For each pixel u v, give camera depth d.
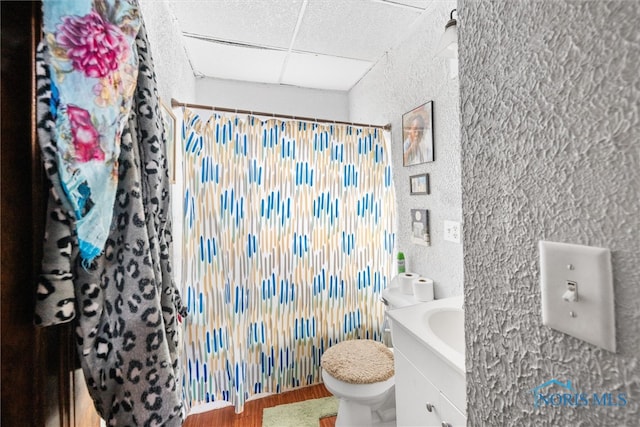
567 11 0.30
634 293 0.25
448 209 1.51
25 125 0.44
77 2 0.45
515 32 0.36
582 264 0.29
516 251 0.36
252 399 1.86
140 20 0.58
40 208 0.46
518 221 0.36
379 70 2.14
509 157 0.37
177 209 1.59
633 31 0.25
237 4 1.54
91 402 0.60
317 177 1.94
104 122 0.48
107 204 0.49
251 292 1.80
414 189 1.77
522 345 0.36
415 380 1.02
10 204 0.44
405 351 1.09
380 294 2.08
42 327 0.47
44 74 0.43
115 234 0.54
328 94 2.67
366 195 2.04
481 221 0.41
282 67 2.23
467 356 0.45
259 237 1.82
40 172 0.46
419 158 1.70
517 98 0.36
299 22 1.69
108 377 0.51
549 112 0.32
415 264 1.80
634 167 0.25
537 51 0.33
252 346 1.82
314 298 1.95
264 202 1.83
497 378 0.39
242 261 1.75
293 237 1.89
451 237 1.48
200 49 1.96
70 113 0.44
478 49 0.41
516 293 0.36
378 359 1.52
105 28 0.49
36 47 0.45
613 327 0.27
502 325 0.38
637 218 0.25
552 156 0.32
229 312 1.71
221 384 1.72
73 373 0.55
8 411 0.45
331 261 1.98
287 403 1.82
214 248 1.71
